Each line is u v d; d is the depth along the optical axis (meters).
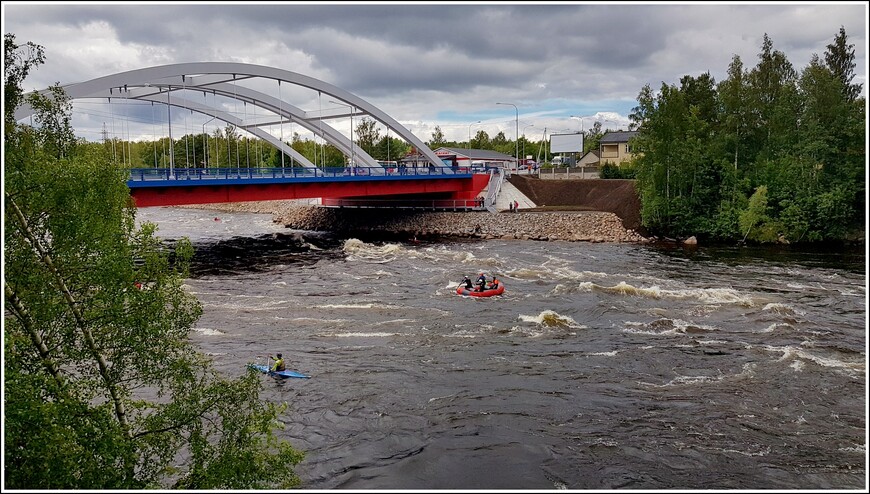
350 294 36.09
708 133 65.94
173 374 13.51
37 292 12.12
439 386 22.17
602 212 67.06
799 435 18.28
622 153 107.25
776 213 59.47
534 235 62.28
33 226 12.59
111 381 12.97
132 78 51.34
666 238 60.03
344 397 21.36
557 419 19.58
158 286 13.43
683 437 18.31
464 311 31.80
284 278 41.31
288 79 63.06
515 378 22.80
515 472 16.67
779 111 60.00
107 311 12.76
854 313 30.84
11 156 12.12
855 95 70.69
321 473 16.75
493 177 83.12
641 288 35.72
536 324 29.33
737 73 67.50
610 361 24.33
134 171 50.91
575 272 42.38
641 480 16.14
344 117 74.38
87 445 11.35
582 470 16.70
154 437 12.95
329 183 63.44
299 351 25.88
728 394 21.09
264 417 13.52
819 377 22.34
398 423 19.52
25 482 10.27
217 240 63.81
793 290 36.19
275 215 92.06
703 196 61.34
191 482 12.34
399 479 16.42
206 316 31.19
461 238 63.75
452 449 17.92
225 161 133.25
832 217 55.81
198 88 65.31
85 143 14.55
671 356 24.77
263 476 13.11
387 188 68.31
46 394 11.74
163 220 90.94
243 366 24.12
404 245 58.59
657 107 60.56
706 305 32.41
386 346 26.42
